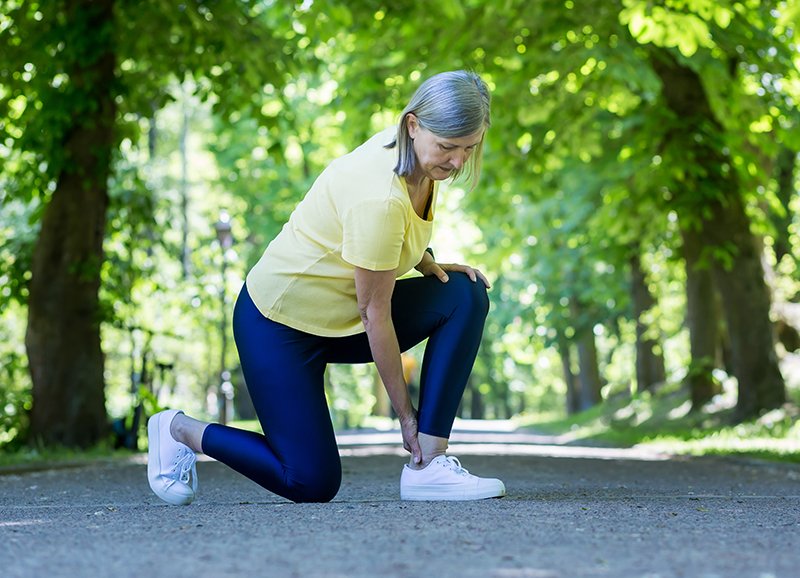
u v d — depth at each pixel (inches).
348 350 179.2
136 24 513.0
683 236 739.4
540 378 2331.4
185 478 184.9
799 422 594.2
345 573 108.0
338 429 1243.8
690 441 611.2
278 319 172.9
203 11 497.7
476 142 159.3
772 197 658.2
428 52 565.9
